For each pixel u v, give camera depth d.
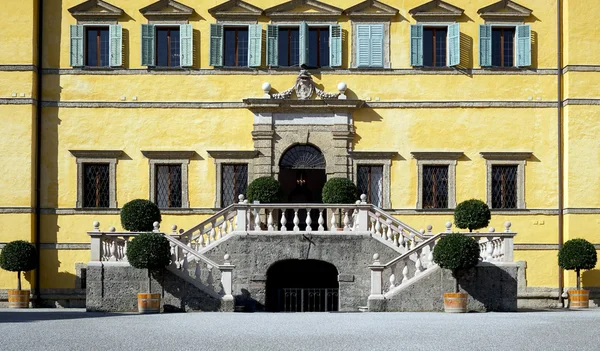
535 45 39.88
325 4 39.75
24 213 38.81
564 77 39.66
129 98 39.66
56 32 39.78
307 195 40.97
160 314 30.55
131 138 39.53
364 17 39.91
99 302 32.44
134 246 31.36
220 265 32.28
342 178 36.94
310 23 39.91
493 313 31.03
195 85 39.72
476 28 39.91
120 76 39.75
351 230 34.41
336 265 33.94
